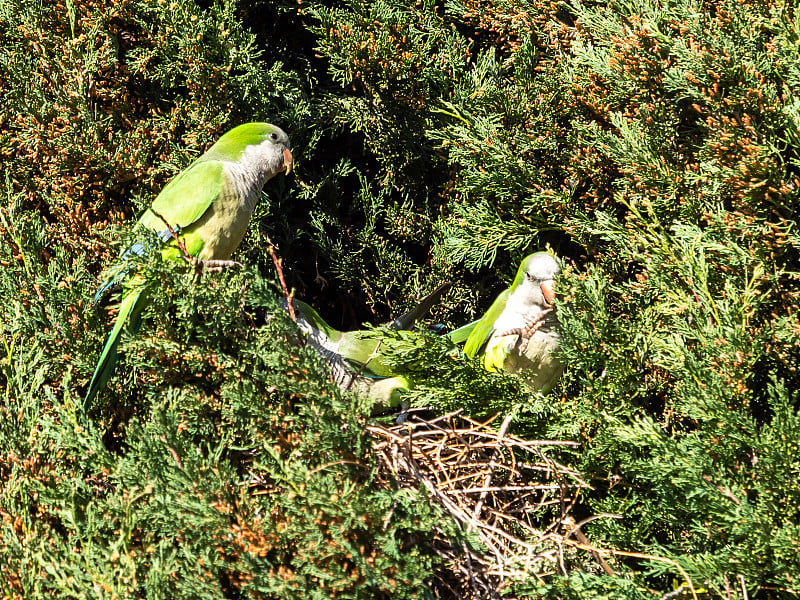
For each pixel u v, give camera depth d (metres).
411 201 9.03
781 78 6.47
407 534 5.24
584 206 7.52
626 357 6.12
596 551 5.45
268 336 5.41
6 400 5.73
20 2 7.43
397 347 6.14
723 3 6.90
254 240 8.13
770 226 6.09
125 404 6.31
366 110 8.77
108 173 7.36
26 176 7.43
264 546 4.64
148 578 4.59
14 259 6.37
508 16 8.23
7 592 4.84
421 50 8.34
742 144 6.21
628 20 7.20
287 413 5.43
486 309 8.95
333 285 9.37
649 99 7.13
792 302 6.09
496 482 6.26
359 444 5.11
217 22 7.70
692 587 4.85
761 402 6.03
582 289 6.29
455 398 6.22
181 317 5.70
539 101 7.67
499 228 7.63
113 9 7.50
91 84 7.46
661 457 5.33
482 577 5.42
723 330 5.65
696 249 6.34
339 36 8.30
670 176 6.75
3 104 7.54
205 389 6.02
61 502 5.08
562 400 6.39
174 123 7.73
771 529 4.94
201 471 4.85
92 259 7.16
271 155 7.58
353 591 4.61
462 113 8.08
